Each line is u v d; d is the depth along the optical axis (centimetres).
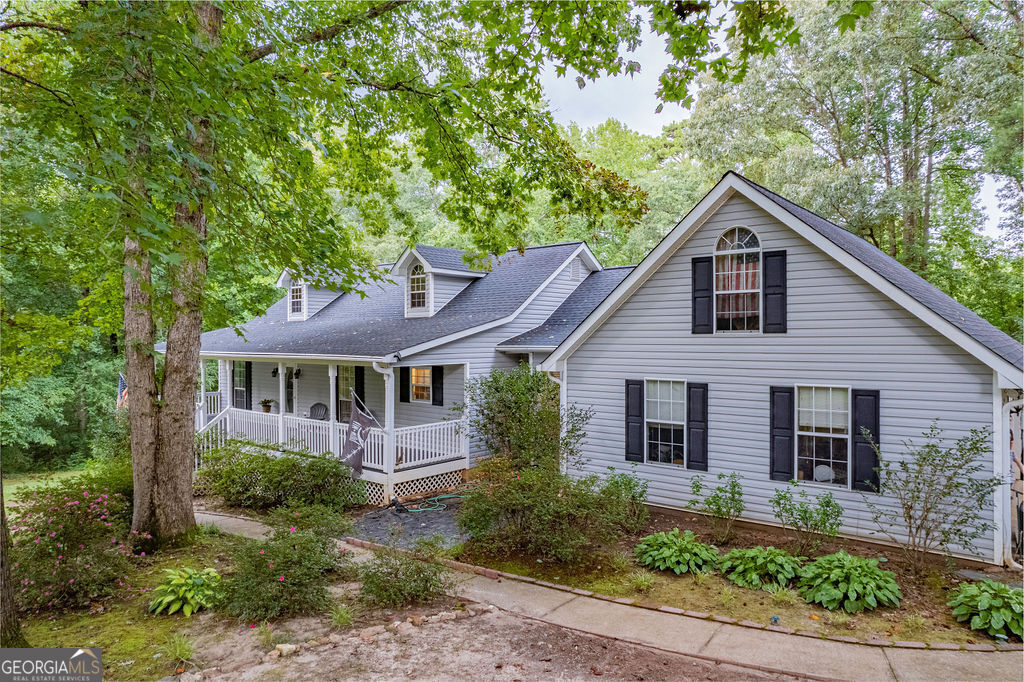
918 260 2459
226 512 1324
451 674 566
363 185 1379
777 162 2462
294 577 725
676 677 571
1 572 580
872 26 2245
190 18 704
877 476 940
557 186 1207
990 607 679
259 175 1334
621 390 1220
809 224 980
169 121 628
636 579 828
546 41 754
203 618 705
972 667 595
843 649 635
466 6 816
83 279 1088
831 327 985
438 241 3500
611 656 616
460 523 983
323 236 909
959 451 837
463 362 1595
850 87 2578
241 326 2400
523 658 606
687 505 1105
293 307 2264
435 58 1162
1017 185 2220
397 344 1487
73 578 732
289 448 1625
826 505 915
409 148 1584
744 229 1072
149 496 983
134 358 985
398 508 1352
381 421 1888
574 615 730
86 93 609
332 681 550
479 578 872
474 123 1180
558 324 1742
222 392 2419
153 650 616
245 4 860
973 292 2506
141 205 537
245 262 852
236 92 754
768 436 1045
